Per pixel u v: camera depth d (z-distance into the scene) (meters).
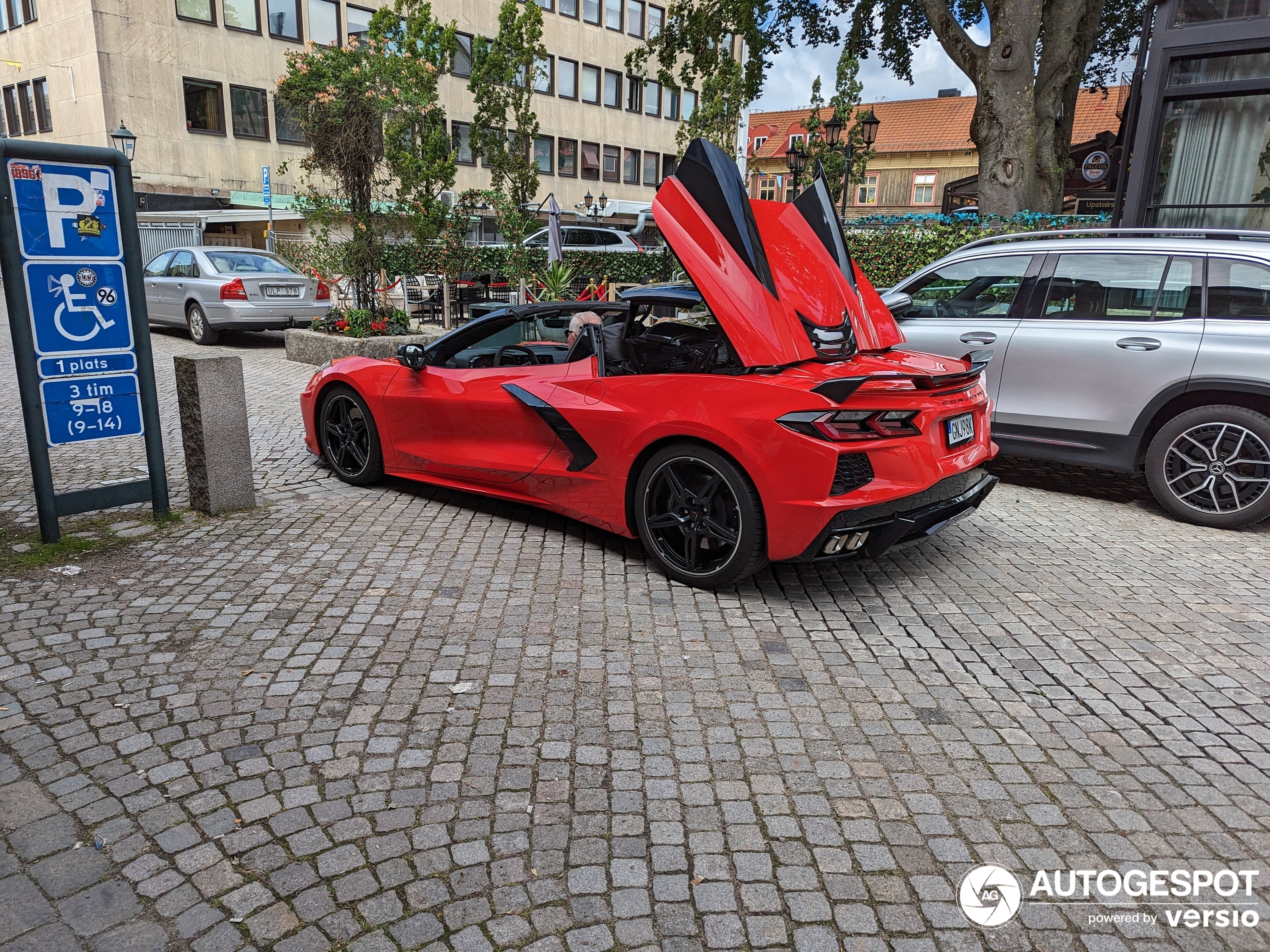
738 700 3.01
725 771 2.58
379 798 2.41
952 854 2.23
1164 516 5.45
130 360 4.54
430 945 1.89
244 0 28.62
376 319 11.38
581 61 38.97
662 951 1.89
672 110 43.97
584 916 1.99
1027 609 3.88
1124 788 2.53
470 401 4.83
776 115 58.28
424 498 5.45
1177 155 9.35
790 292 3.89
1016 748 2.74
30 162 4.05
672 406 3.90
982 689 3.12
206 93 28.22
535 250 19.31
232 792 2.42
